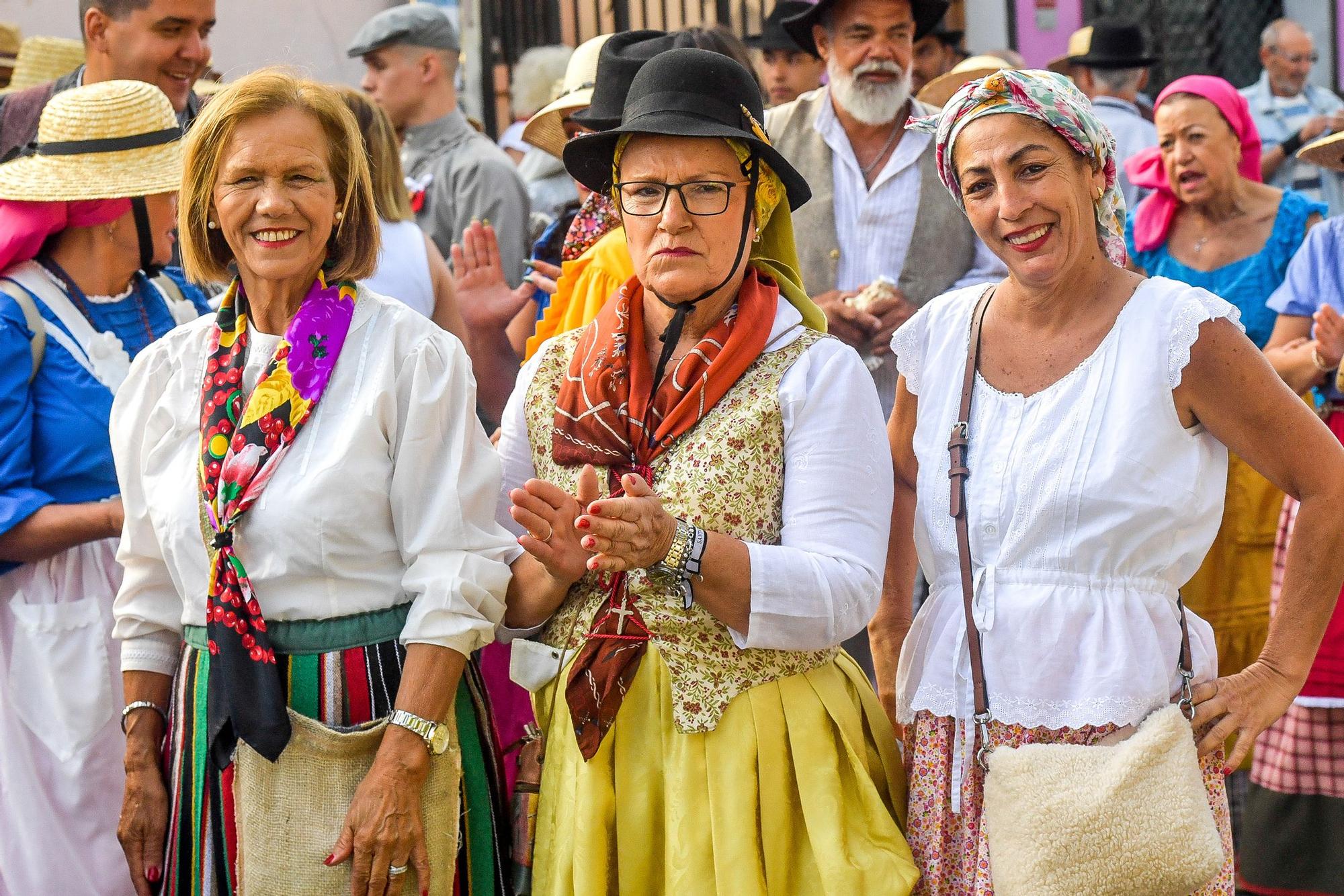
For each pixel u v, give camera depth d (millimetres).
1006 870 2914
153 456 3191
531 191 7543
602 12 9516
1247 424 3057
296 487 3018
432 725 3027
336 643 3068
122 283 4059
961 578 3182
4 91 6574
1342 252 5359
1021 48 10070
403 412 3109
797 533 3104
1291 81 9242
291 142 3061
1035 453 3102
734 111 3160
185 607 3162
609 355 3244
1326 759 4754
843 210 5730
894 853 3070
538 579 3215
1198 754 3094
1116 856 2869
